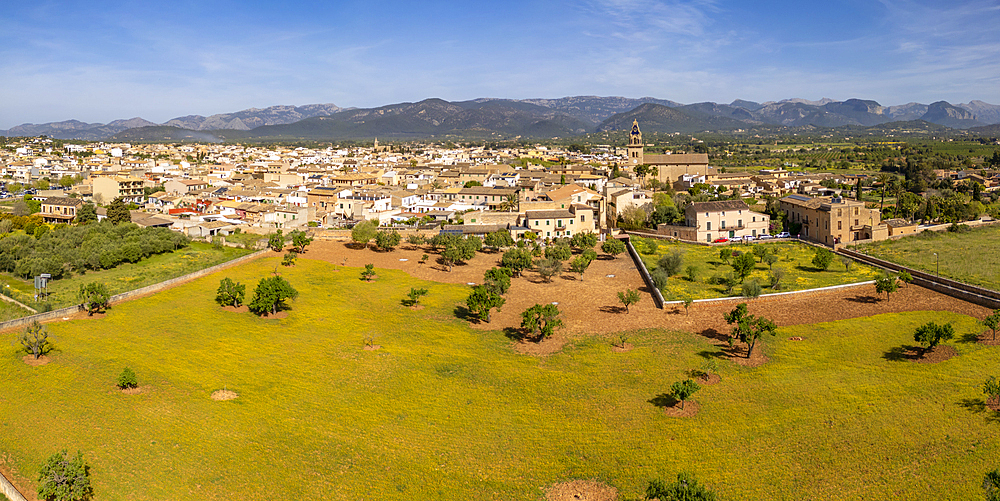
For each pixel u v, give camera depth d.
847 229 175.00
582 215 193.25
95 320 109.00
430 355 99.00
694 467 67.56
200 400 81.50
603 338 106.75
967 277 127.44
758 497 62.34
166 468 66.88
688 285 136.50
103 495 62.34
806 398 80.94
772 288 130.00
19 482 64.31
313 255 166.75
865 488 63.09
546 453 71.00
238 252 168.62
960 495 61.38
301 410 79.94
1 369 88.12
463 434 75.00
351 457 69.94
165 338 102.31
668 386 86.50
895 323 106.94
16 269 134.62
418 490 64.44
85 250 152.38
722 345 101.38
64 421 75.25
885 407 77.50
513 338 107.62
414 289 127.06
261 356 96.88
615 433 74.75
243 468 67.31
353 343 103.69
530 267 158.00
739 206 191.62
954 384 82.31
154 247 161.25
